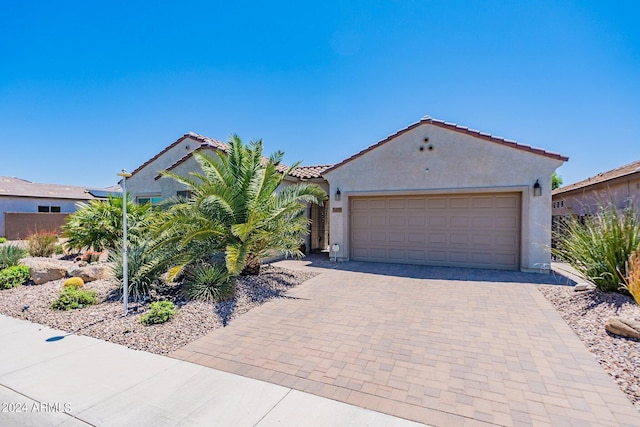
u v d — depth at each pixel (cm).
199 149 1530
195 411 374
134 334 609
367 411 373
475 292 898
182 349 548
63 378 452
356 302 815
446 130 1252
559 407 377
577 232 866
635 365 457
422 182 1291
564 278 1053
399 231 1374
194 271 877
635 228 736
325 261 1445
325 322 674
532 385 425
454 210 1283
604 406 377
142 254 900
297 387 427
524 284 984
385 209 1397
